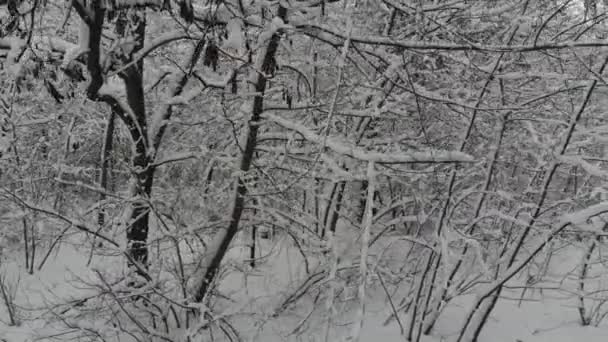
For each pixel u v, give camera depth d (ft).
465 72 17.15
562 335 17.38
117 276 15.72
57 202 22.04
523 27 13.96
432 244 15.87
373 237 19.15
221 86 13.89
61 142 22.77
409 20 16.70
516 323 18.52
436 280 18.99
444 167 17.25
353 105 18.47
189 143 21.15
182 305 13.92
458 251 20.04
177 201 16.34
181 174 20.90
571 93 16.84
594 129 14.70
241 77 16.21
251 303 16.94
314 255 19.10
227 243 16.22
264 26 12.61
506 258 15.69
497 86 17.75
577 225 13.35
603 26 14.34
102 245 17.16
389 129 22.59
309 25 13.00
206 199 19.11
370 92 16.60
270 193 15.08
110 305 14.44
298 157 16.85
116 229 15.51
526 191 17.37
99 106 24.58
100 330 14.58
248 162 15.71
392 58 13.92
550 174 14.67
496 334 17.71
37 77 9.65
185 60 16.67
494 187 21.04
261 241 24.97
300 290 18.29
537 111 17.53
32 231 19.94
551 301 19.95
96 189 15.14
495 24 15.46
